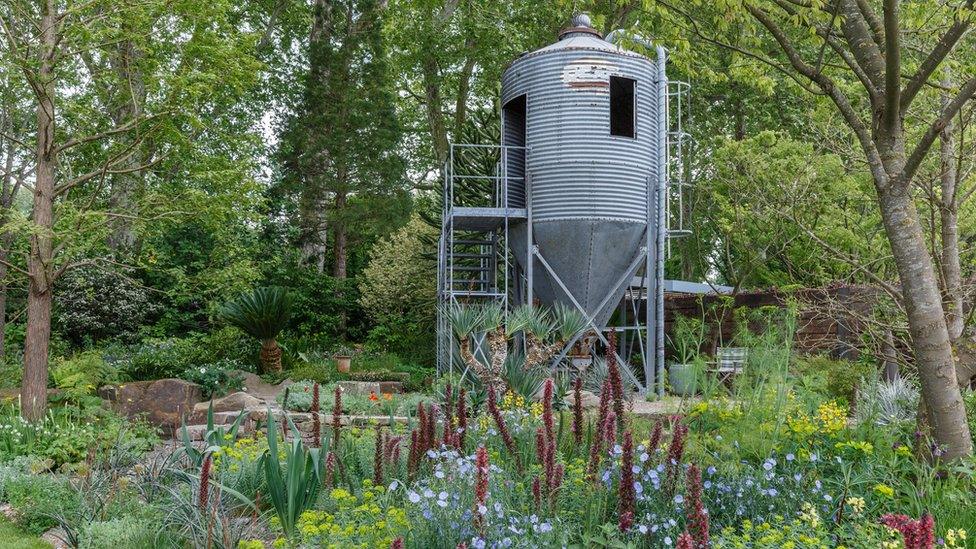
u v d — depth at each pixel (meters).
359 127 23.05
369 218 23.00
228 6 10.52
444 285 14.70
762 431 5.82
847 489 4.64
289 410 10.79
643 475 4.69
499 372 9.44
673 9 6.36
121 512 5.73
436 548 4.24
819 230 12.59
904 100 5.35
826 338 10.98
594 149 12.66
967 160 8.36
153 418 10.83
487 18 19.28
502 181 13.74
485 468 4.00
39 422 8.91
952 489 4.95
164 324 20.47
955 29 5.04
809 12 5.69
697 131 21.25
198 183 11.26
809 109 9.78
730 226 14.62
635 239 12.94
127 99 11.11
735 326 13.21
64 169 11.36
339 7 23.67
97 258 11.11
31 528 5.97
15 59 9.28
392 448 5.75
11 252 11.08
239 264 12.28
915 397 7.80
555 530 4.23
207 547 4.73
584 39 13.16
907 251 5.38
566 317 10.05
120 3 9.52
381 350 21.12
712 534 4.59
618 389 5.14
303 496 5.14
